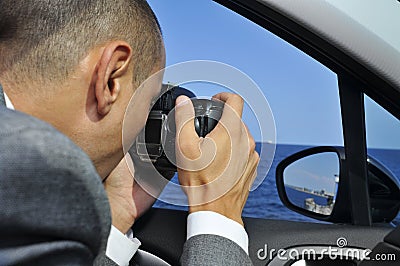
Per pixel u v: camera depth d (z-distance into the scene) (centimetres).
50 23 73
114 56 75
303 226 169
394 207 174
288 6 162
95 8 76
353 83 168
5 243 42
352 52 161
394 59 159
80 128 77
